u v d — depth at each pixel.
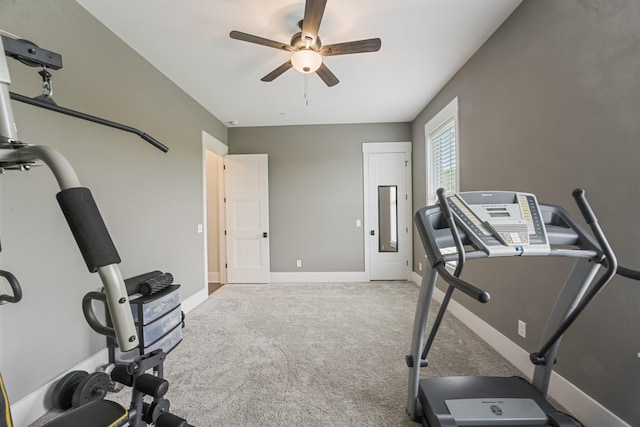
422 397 1.49
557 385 1.65
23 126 1.58
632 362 1.28
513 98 2.04
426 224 1.29
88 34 1.98
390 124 4.54
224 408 1.64
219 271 4.76
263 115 4.14
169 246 2.94
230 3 1.92
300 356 2.23
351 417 1.56
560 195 1.65
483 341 2.44
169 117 2.97
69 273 1.78
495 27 2.20
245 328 2.78
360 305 3.44
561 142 1.64
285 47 2.06
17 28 1.55
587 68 1.47
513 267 2.08
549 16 1.70
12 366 1.48
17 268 1.51
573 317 1.26
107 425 0.94
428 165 3.76
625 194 1.30
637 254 1.26
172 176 3.01
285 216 4.63
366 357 2.21
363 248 4.61
